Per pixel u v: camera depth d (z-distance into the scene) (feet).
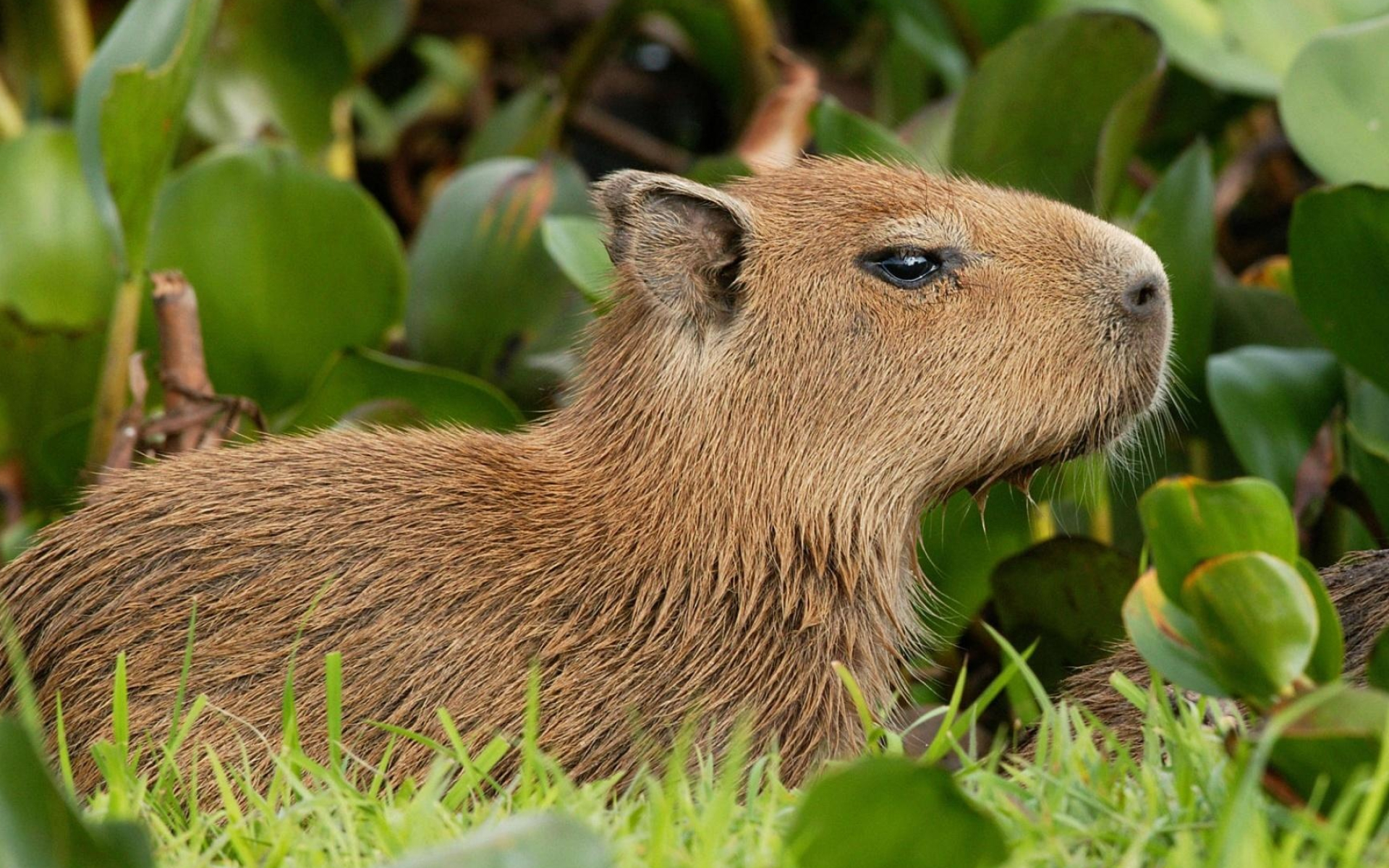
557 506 18.88
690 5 42.19
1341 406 26.45
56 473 29.48
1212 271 27.14
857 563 19.29
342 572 17.83
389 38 43.16
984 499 20.95
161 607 17.70
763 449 19.15
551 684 17.83
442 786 15.28
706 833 12.55
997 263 19.33
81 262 30.53
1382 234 22.50
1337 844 12.09
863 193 19.80
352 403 27.35
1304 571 13.30
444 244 29.78
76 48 40.09
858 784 11.50
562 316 29.27
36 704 17.85
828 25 52.65
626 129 53.57
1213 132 38.22
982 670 26.37
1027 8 34.86
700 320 19.34
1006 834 12.84
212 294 29.14
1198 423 27.78
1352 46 25.18
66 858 11.65
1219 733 14.57
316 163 36.37
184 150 35.94
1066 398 19.42
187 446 24.40
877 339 19.29
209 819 14.47
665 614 18.38
